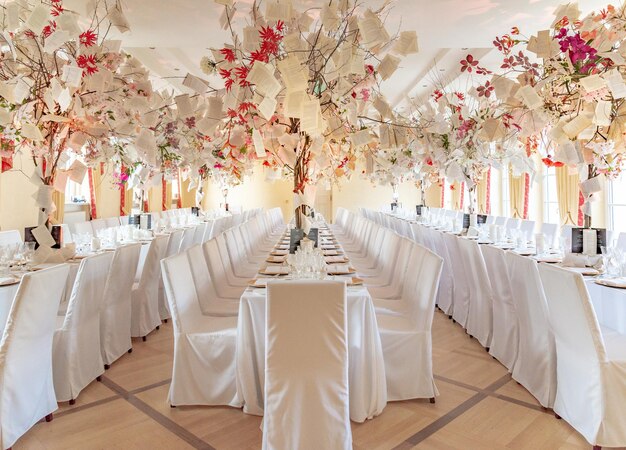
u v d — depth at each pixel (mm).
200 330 2869
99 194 9586
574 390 2457
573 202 7453
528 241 5262
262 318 2678
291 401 2145
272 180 3754
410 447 2354
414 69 7910
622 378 2252
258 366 2699
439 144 4582
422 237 6289
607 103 2730
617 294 2779
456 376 3291
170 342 4117
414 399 2906
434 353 3785
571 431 2502
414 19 4918
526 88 2812
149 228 7129
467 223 7234
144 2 4465
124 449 2354
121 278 3633
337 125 2742
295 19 2555
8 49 3082
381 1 4352
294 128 3049
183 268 3059
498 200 11195
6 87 2830
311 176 3564
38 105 3312
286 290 2148
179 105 2936
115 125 3611
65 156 3789
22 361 2389
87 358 3078
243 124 2830
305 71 2090
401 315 3234
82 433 2512
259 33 2332
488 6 4613
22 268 3541
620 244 4695
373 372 2633
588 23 2906
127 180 4734
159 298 4781
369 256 5914
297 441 2133
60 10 2996
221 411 2766
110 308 3533
